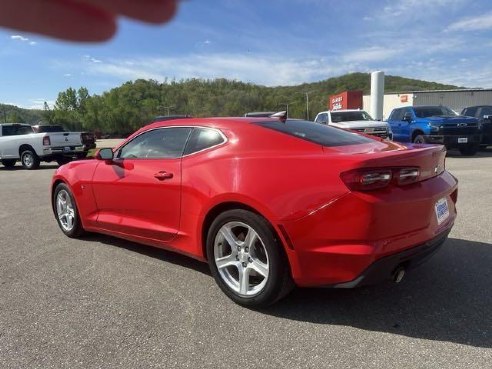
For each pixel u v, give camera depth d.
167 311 3.46
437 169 3.62
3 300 3.72
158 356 2.81
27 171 15.81
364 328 3.12
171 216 4.12
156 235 4.33
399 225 3.10
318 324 3.20
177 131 4.27
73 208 5.52
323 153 3.30
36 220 6.80
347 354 2.78
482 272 4.09
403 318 3.26
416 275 4.07
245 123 3.86
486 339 2.92
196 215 3.83
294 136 3.59
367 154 3.19
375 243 3.00
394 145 3.91
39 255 4.96
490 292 3.66
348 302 3.55
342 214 3.01
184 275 4.24
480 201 7.02
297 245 3.16
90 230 5.32
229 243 3.57
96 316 3.39
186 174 3.94
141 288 3.94
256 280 3.60
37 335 3.11
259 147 3.59
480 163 12.47
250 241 3.44
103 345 2.96
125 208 4.67
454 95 40.94
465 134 14.44
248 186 3.37
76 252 5.05
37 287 4.00
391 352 2.79
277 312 3.41
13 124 17.53
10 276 4.29
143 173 4.39
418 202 3.20
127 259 4.75
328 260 3.08
